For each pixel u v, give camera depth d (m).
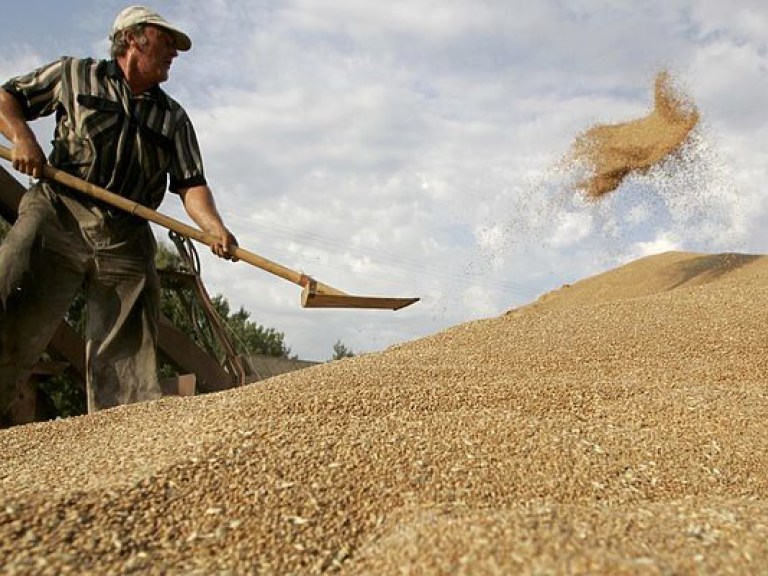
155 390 5.65
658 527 2.36
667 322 6.79
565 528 2.26
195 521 2.58
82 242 5.49
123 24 5.45
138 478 2.82
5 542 2.31
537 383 4.54
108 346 5.60
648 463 3.33
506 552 2.09
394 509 2.72
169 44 5.58
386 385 4.40
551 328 7.00
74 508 2.55
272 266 5.62
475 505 2.79
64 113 5.48
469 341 6.92
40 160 5.28
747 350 5.99
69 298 5.53
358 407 3.90
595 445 3.44
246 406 3.86
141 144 5.55
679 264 10.74
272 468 2.95
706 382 5.12
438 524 2.39
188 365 6.94
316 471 2.95
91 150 5.44
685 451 3.51
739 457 3.48
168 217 5.52
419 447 3.20
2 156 5.33
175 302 12.93
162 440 3.51
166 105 5.72
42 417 7.18
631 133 8.92
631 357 5.99
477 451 3.22
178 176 5.82
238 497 2.73
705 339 6.29
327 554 2.46
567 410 4.10
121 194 5.58
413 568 2.12
